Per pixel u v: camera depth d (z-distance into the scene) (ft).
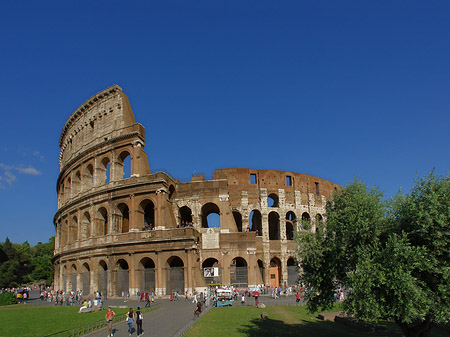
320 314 163.32
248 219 291.79
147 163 258.37
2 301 230.89
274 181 306.96
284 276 286.05
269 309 169.07
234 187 297.74
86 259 259.19
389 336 124.67
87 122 294.87
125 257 233.76
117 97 275.59
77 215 280.51
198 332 116.98
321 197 330.34
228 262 254.68
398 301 86.17
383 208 100.89
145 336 111.75
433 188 94.43
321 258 105.50
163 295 218.38
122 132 262.67
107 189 251.19
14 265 434.30
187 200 268.21
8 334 118.42
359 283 88.28
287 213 323.57
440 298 87.92
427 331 98.48
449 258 90.43
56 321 145.89
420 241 93.35
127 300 215.10
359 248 94.73
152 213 274.57
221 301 180.55
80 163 289.33
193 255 221.66
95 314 163.84
